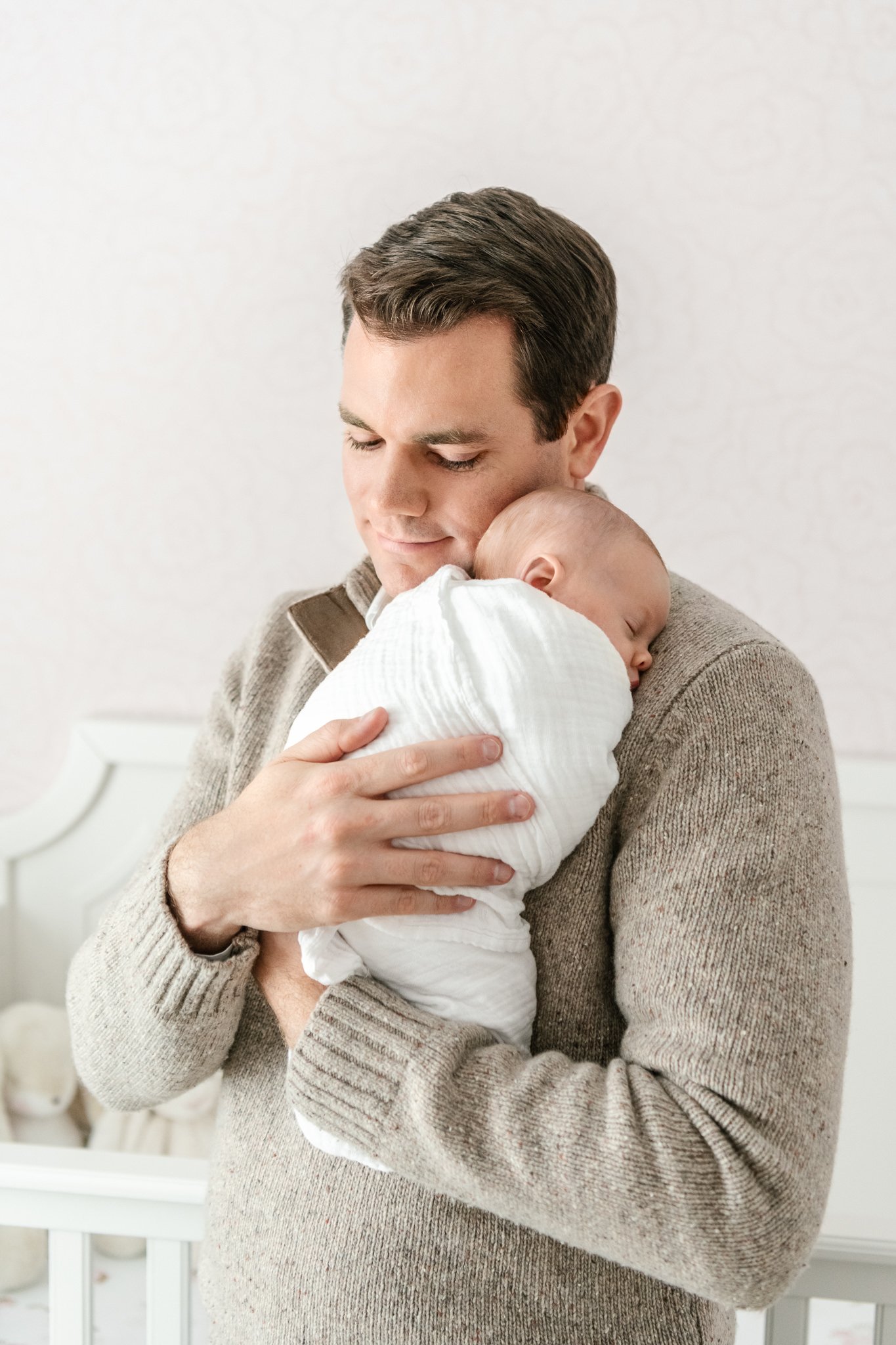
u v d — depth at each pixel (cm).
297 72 190
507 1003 72
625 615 77
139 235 196
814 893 68
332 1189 76
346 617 93
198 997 76
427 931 72
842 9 179
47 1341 153
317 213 193
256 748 93
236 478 201
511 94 187
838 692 195
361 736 72
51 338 200
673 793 71
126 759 202
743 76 182
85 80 193
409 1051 68
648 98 184
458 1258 72
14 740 210
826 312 186
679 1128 62
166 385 200
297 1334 75
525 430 82
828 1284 97
